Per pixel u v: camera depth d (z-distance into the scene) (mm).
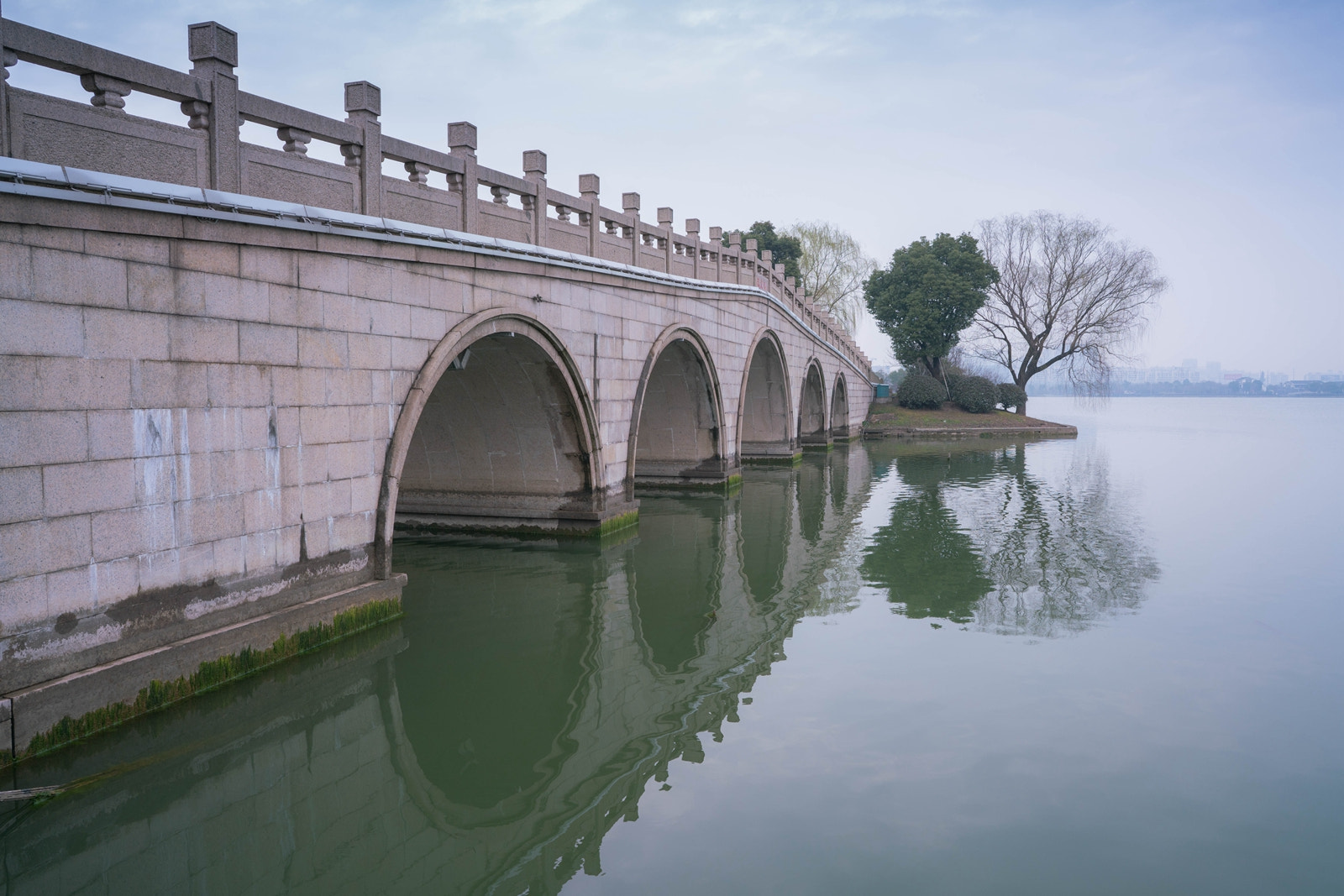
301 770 6258
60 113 5836
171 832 5391
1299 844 5125
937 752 6312
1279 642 8812
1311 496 19672
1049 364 48875
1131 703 7219
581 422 12992
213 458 6797
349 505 8328
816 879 4773
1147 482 22625
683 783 5918
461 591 10930
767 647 8805
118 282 5961
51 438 5613
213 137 6898
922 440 40906
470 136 10180
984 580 11570
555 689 7820
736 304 20875
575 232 12820
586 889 4727
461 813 5676
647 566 12414
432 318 9281
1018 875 4805
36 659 5633
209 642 6785
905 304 48594
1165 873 4828
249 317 7020
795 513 17391
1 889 4793
